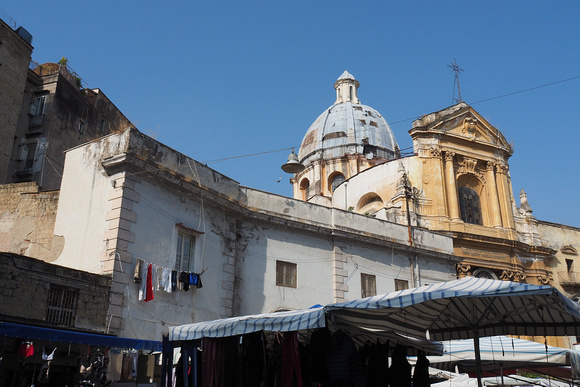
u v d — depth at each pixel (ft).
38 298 50.42
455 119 124.16
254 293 76.38
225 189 77.20
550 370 70.69
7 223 70.74
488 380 56.75
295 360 35.68
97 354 53.52
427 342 43.14
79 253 62.13
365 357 42.39
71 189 66.74
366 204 131.54
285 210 84.53
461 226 114.73
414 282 97.76
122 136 63.93
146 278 60.75
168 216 66.33
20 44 104.37
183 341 40.68
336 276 86.12
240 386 37.50
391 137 173.37
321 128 173.06
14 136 102.63
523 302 34.32
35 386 48.49
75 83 118.73
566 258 131.64
